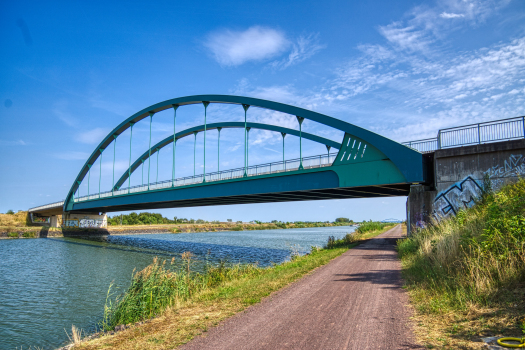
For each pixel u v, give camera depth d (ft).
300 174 94.68
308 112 96.68
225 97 138.41
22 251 149.48
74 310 50.47
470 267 27.22
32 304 54.29
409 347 17.54
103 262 111.96
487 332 17.92
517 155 61.16
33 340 38.11
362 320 22.89
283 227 485.97
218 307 28.68
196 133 197.16
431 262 37.93
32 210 349.82
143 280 39.04
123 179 265.13
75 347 21.26
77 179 276.82
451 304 23.50
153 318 28.71
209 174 125.49
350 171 83.71
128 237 261.85
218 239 227.40
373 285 34.55
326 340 19.53
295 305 27.91
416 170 71.56
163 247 169.48
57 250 155.22
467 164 66.44
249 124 163.02
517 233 27.25
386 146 76.54
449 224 49.08
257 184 105.60
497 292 22.89
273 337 20.54
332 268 48.52
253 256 119.03
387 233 161.68
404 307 25.41
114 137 242.78
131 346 20.45
